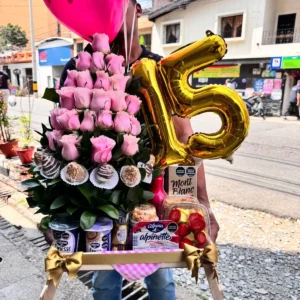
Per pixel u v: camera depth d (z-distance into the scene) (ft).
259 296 5.93
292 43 37.09
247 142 20.03
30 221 8.55
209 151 3.33
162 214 3.25
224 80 43.19
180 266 2.90
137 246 2.91
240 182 12.40
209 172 13.74
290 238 8.12
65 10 3.19
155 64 3.29
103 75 2.84
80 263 2.74
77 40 61.36
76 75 2.88
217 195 11.00
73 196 2.83
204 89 3.22
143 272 2.86
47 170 2.73
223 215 9.45
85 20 3.22
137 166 3.00
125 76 3.04
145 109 3.40
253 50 39.96
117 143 2.83
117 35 3.64
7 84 21.06
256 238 8.13
